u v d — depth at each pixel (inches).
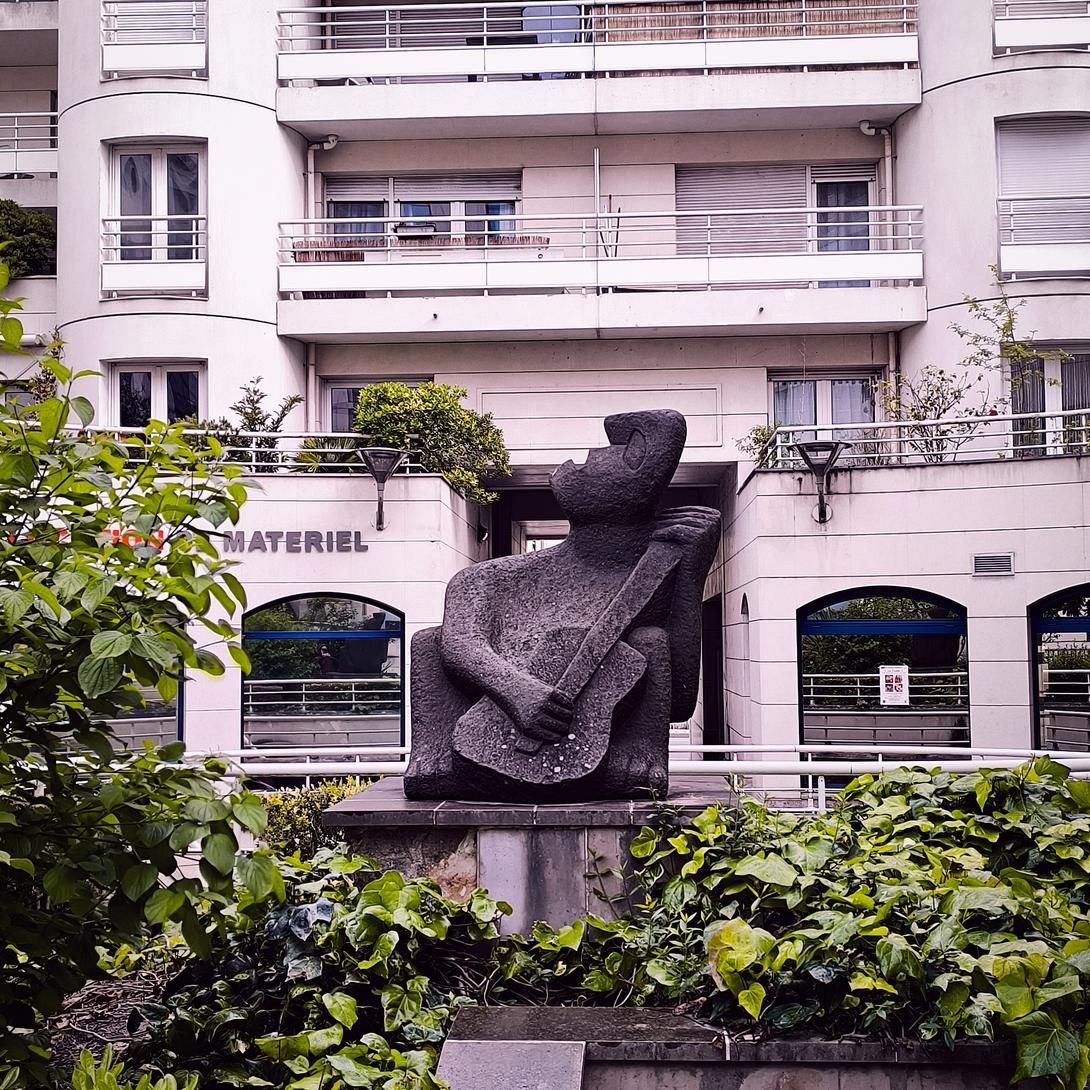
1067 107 807.1
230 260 839.1
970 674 693.9
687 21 883.4
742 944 182.5
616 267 848.9
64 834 159.0
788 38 851.4
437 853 253.0
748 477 759.7
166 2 845.8
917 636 710.5
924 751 414.6
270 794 409.7
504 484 962.7
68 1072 185.9
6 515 162.6
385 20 885.8
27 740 163.8
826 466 688.4
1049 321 804.0
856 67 864.3
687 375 874.1
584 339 879.1
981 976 175.5
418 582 729.6
